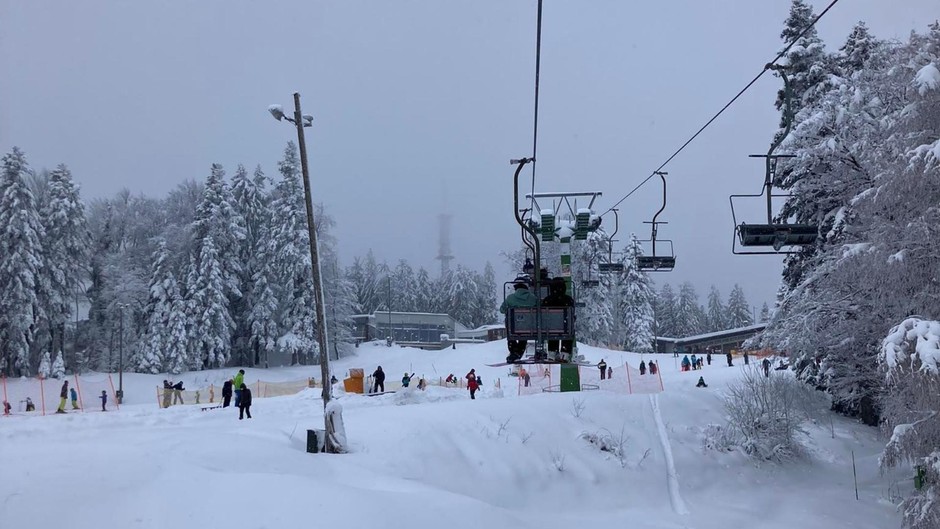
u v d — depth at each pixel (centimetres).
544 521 1480
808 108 2605
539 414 2095
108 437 1605
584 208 2917
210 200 6334
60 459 1184
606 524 1556
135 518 955
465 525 1174
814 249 2636
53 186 5856
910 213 1634
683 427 2225
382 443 1733
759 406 2247
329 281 7056
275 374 6166
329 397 1683
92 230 6831
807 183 2408
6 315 5212
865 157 2084
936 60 1555
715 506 1789
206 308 6034
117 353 6144
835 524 1683
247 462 1365
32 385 5156
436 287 13000
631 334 8062
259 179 6988
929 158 1378
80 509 969
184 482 1091
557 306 1823
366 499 1117
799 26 2989
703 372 4303
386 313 9706
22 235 5297
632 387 3438
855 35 2986
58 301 5591
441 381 4681
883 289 1711
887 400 1628
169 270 6062
